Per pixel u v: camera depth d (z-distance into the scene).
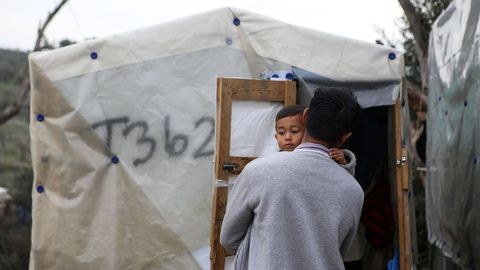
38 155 4.20
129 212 4.24
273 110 3.68
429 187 6.13
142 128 4.26
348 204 2.41
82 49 4.23
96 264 4.20
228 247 2.61
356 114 2.54
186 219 4.26
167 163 4.27
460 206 4.70
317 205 2.37
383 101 3.98
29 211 9.80
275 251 2.30
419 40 7.23
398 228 3.88
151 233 4.24
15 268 8.68
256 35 4.29
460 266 4.76
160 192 4.25
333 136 2.47
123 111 4.25
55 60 4.20
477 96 4.20
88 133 4.22
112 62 4.25
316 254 2.33
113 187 4.23
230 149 3.60
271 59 4.25
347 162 2.58
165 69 4.29
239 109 3.64
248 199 2.42
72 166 4.21
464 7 4.70
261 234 2.36
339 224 2.38
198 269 4.24
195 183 4.28
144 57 4.27
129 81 4.26
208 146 4.30
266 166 2.41
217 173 3.57
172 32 4.30
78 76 4.22
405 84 4.14
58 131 4.20
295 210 2.34
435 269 5.86
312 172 2.40
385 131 4.26
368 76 4.05
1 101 23.36
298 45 4.20
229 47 4.31
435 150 5.80
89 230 4.21
